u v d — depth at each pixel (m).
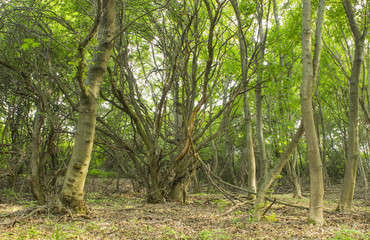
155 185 11.05
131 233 5.70
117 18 10.87
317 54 6.97
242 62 12.30
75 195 7.39
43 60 10.30
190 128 9.65
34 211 7.19
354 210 8.55
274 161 16.95
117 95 10.40
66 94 9.76
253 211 7.40
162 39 11.56
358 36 9.00
